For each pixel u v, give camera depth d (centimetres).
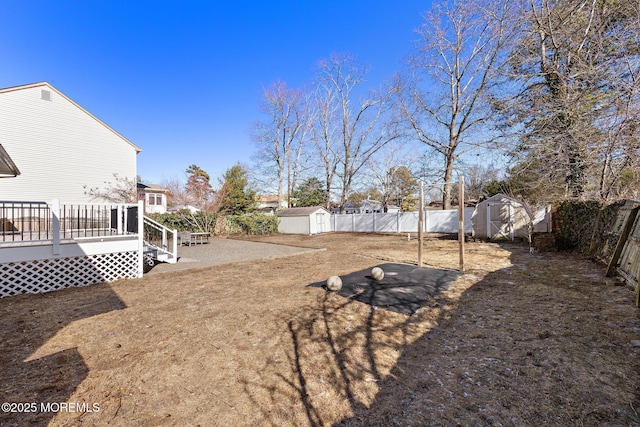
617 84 726
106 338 336
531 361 263
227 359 283
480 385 231
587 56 888
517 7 1110
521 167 1116
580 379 231
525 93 1105
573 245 913
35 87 1270
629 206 560
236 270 757
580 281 532
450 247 1177
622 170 771
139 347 312
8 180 1206
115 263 659
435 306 436
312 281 612
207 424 194
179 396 226
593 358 262
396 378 246
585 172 873
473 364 265
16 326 377
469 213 1850
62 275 594
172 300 488
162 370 265
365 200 3512
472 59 1612
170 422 196
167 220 1884
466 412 199
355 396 222
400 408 206
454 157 1842
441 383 236
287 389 233
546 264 721
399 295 490
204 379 249
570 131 849
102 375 257
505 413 197
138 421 198
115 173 1485
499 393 220
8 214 1167
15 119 1223
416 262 831
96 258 631
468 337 325
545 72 1010
